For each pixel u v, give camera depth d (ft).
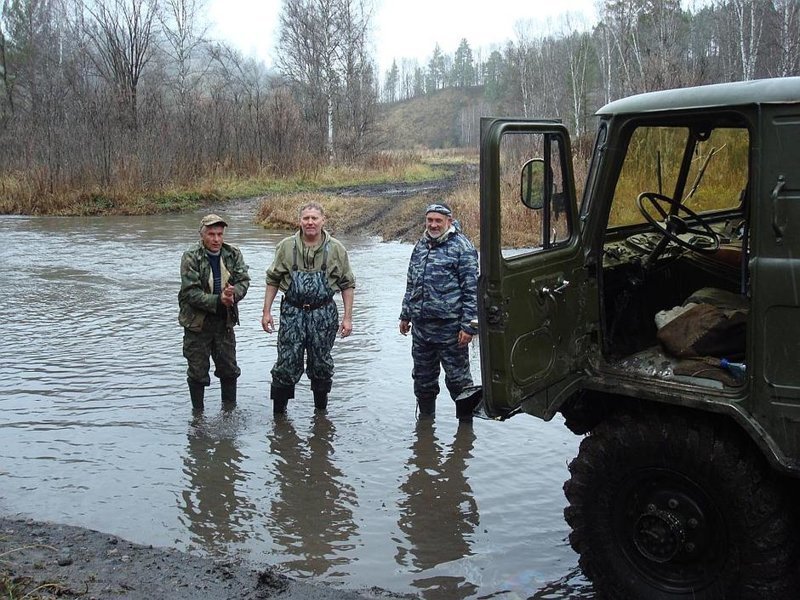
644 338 15.19
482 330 12.19
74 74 107.24
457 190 73.77
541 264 12.59
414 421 21.21
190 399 22.86
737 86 11.36
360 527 15.70
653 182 14.94
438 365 21.12
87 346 28.43
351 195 91.56
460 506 16.55
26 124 92.53
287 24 142.31
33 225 69.46
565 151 13.01
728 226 15.48
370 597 13.21
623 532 12.60
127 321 32.37
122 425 20.92
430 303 20.30
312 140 124.47
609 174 13.07
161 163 88.94
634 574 12.53
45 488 17.34
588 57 173.58
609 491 12.57
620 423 12.51
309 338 21.17
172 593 13.15
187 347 21.52
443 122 397.60
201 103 114.73
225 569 14.02
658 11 130.00
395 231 60.39
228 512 16.33
